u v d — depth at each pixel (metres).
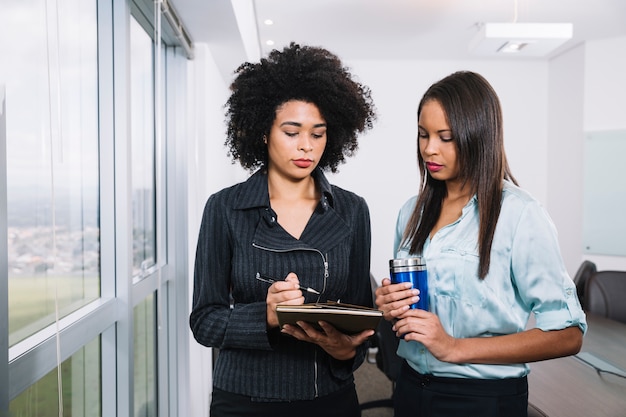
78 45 1.45
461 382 1.02
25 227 1.10
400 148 5.14
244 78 1.18
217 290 1.11
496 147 1.02
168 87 2.66
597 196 4.60
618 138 4.49
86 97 1.53
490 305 1.01
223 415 1.11
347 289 1.16
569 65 4.81
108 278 1.67
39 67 1.16
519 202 1.01
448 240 1.07
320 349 1.10
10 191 1.03
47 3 1.19
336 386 1.11
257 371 1.08
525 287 1.00
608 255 4.61
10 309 1.04
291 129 1.06
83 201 1.50
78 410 1.45
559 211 4.99
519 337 0.98
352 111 1.17
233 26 2.48
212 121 3.04
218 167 3.40
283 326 0.97
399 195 5.16
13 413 1.02
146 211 2.24
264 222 1.10
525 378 1.05
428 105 1.05
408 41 4.56
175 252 2.67
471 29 4.25
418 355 1.08
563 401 1.52
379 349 2.48
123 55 1.65
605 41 4.52
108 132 1.65
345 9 3.81
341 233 1.11
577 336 1.00
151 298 2.32
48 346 1.15
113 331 1.68
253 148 1.19
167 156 2.69
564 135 4.89
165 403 2.59
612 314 2.83
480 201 1.02
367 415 3.00
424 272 1.01
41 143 1.18
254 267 1.08
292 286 0.96
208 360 3.06
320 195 1.15
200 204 2.73
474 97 1.01
